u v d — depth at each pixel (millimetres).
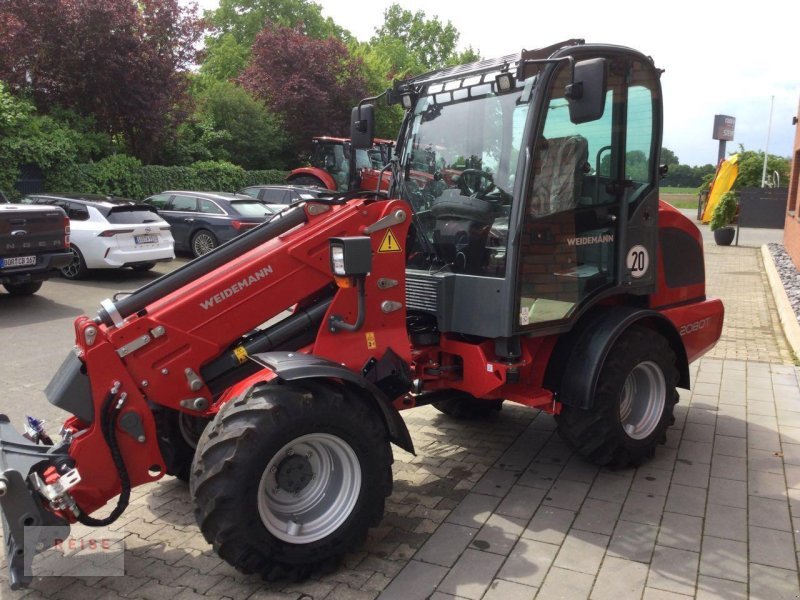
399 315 4027
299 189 17438
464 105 4418
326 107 28109
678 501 4227
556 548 3680
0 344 7879
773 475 4605
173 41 21078
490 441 5266
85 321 3402
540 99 3975
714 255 18266
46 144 17172
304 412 3275
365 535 3514
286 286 3740
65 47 18797
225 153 25312
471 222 4309
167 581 3410
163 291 3656
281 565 3295
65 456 3367
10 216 9234
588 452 4512
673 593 3264
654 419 4754
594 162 4395
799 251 14125
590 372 4293
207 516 3158
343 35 43750
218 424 3232
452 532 3859
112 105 20516
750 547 3680
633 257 4703
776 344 8391
